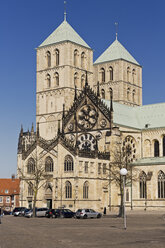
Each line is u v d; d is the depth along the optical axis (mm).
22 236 68312
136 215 144750
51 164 172250
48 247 53062
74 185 161125
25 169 181375
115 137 173750
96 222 108750
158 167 165625
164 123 185500
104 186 170250
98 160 168875
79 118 184375
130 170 164000
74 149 163250
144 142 187625
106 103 189000
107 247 53219
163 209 161500
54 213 139625
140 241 59812
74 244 56500
